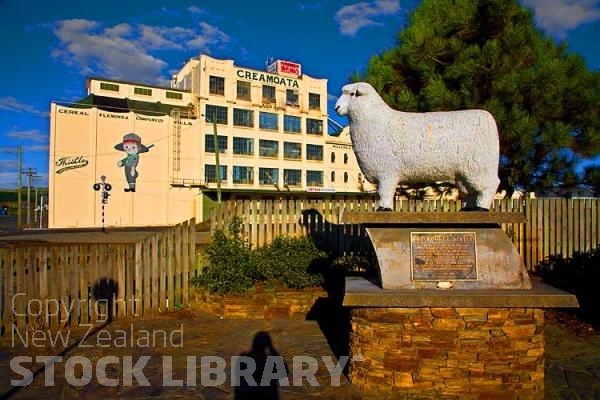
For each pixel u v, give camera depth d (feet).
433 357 13.70
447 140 14.79
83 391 14.58
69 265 22.57
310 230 30.35
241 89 159.22
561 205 30.50
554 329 21.50
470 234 14.80
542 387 13.93
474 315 13.69
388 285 14.53
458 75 25.95
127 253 24.17
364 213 14.58
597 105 26.48
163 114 139.74
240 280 25.23
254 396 14.15
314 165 174.29
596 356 17.72
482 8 26.55
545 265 28.71
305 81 174.09
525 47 25.91
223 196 140.15
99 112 129.80
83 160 127.34
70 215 125.90
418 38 26.96
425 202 30.71
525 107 26.13
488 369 13.58
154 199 136.98
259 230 29.68
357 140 15.83
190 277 26.37
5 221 168.86
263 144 163.22
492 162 14.80
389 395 13.84
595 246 30.22
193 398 14.05
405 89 28.55
